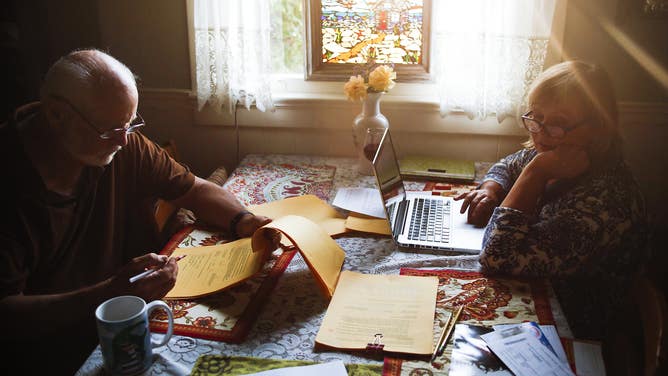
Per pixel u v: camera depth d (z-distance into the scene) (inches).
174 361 42.3
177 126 91.8
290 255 57.7
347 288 50.9
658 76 79.0
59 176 54.5
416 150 88.1
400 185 69.5
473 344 43.6
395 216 64.0
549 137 55.8
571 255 52.1
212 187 66.0
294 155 87.7
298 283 52.6
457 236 60.5
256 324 46.7
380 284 51.5
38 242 52.6
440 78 80.0
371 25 84.8
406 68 85.7
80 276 58.5
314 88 88.4
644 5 75.9
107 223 59.9
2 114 89.2
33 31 89.4
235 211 63.2
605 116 54.3
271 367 41.3
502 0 75.1
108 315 41.9
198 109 86.0
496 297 50.0
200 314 47.9
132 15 86.8
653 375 40.4
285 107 87.8
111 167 59.6
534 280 52.8
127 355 40.1
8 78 89.0
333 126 88.2
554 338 44.1
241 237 61.2
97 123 51.1
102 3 86.7
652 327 43.3
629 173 56.0
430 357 42.3
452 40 78.2
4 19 87.5
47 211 52.8
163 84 89.8
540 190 57.4
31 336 46.5
